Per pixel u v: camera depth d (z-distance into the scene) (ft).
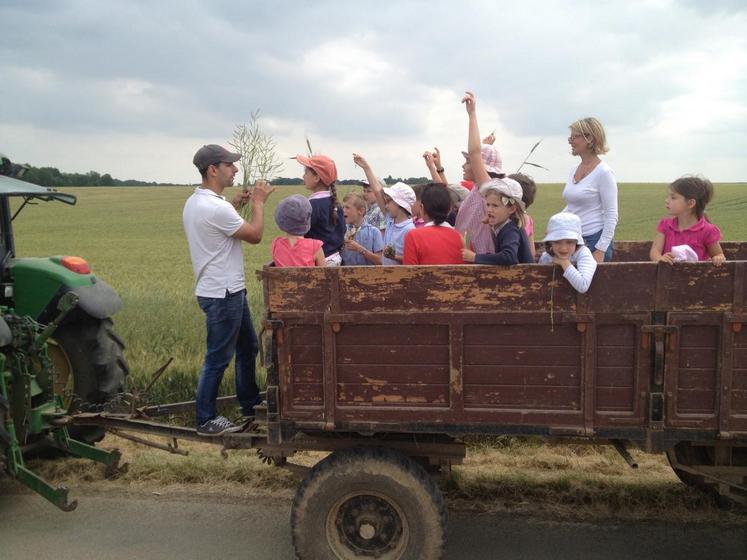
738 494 12.87
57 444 16.69
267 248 89.40
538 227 94.17
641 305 11.37
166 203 183.62
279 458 14.07
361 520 12.57
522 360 11.83
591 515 15.46
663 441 11.56
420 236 13.89
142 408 16.76
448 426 12.12
